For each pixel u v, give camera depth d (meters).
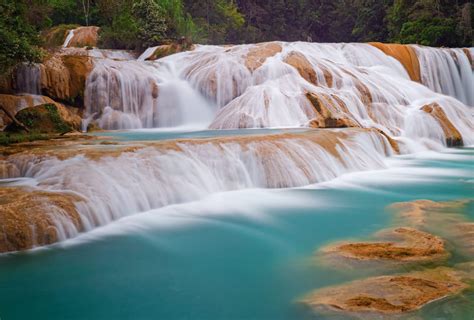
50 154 10.39
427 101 21.75
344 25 65.75
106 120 20.14
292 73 20.95
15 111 17.95
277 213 9.67
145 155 10.38
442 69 27.89
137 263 7.07
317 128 17.23
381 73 24.41
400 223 8.73
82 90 20.58
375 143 16.06
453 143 19.69
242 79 21.44
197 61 23.38
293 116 18.34
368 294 5.69
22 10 17.64
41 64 19.95
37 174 9.89
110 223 8.76
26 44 15.84
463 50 29.02
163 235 8.30
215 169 11.25
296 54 22.45
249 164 11.77
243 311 5.57
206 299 5.92
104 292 6.14
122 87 21.03
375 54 26.94
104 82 20.75
